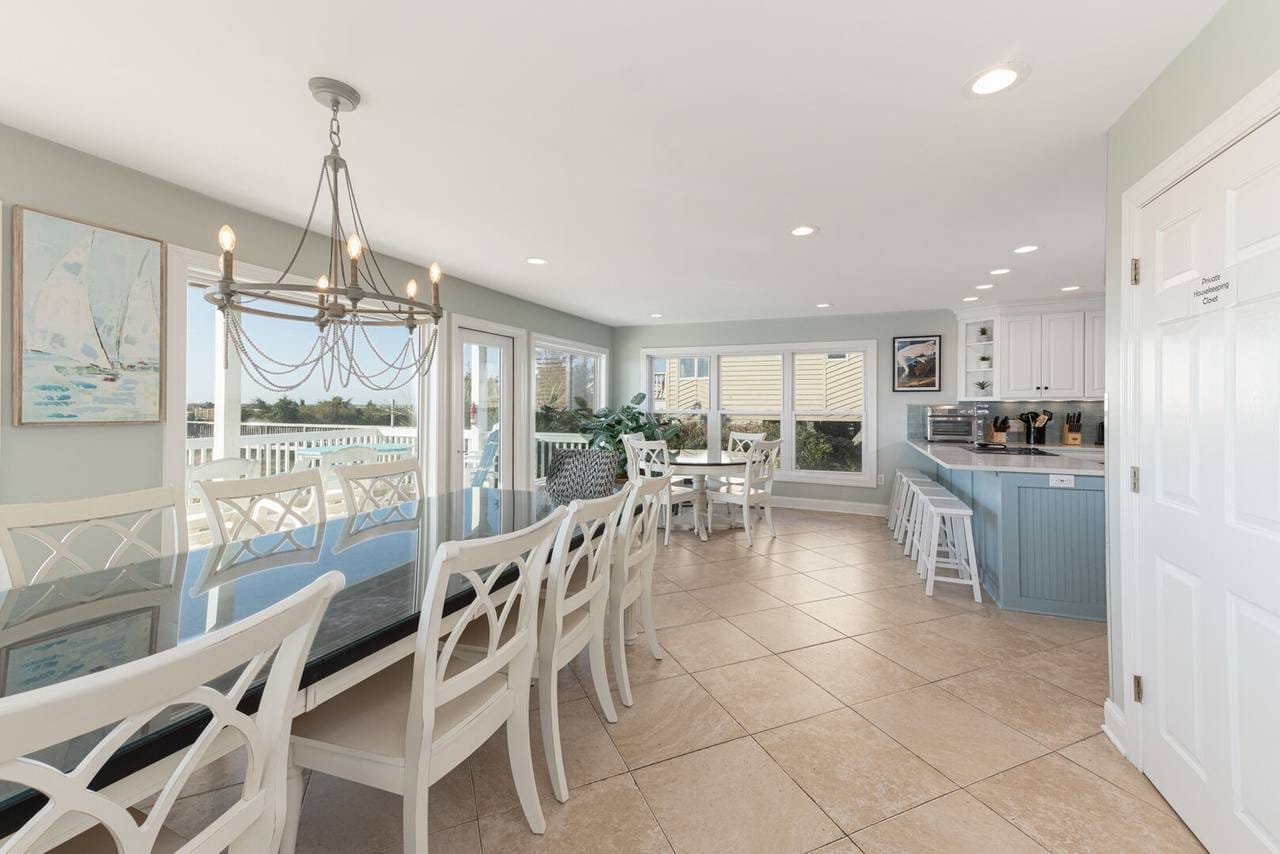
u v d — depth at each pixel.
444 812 1.64
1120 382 1.93
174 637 1.18
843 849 1.50
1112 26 1.51
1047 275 4.40
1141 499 1.80
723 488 5.57
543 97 1.88
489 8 1.45
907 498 4.95
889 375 6.26
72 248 2.25
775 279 4.58
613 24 1.51
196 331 3.06
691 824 1.59
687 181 2.59
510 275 4.49
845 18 1.49
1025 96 1.87
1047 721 2.12
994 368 5.61
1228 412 1.38
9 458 2.10
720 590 3.69
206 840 0.78
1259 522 1.29
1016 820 1.60
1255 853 1.30
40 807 0.71
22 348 2.12
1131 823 1.59
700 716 2.16
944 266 4.13
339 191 2.71
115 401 2.39
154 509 1.89
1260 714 1.29
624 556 2.21
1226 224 1.39
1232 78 1.38
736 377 7.04
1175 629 1.62
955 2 1.43
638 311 6.16
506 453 5.37
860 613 3.27
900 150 2.27
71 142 2.21
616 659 2.24
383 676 1.56
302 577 1.60
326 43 1.60
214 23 1.51
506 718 1.52
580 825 1.59
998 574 3.43
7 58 1.67
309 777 1.80
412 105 1.93
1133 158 1.89
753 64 1.70
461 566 1.21
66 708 0.54
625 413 6.59
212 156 2.33
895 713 2.18
